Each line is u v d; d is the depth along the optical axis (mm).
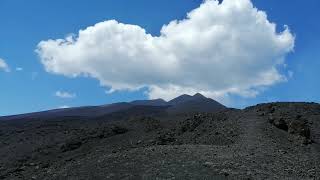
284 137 62094
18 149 90688
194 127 72000
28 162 79375
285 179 42312
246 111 74375
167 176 40719
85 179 43812
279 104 79562
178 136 70875
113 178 42375
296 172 45875
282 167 46531
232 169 42562
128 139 77500
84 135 84562
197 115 75688
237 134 61406
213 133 64750
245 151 50781
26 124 122625
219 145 55156
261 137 59594
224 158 46000
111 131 83125
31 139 97812
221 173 41094
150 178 40688
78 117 136375
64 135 94875
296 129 64250
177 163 43906
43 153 83500
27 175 59875
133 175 42094
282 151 54688
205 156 46312
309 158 55000
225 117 72500
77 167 48312
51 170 52094
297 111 75688
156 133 74875
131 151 49969
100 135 82750
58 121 123500
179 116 97562
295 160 51281
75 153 78000
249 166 44344
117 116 131375
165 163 44125
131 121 87562
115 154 50062
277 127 65250
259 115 70188
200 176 40406
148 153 48156
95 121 122188
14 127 118000
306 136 64250
